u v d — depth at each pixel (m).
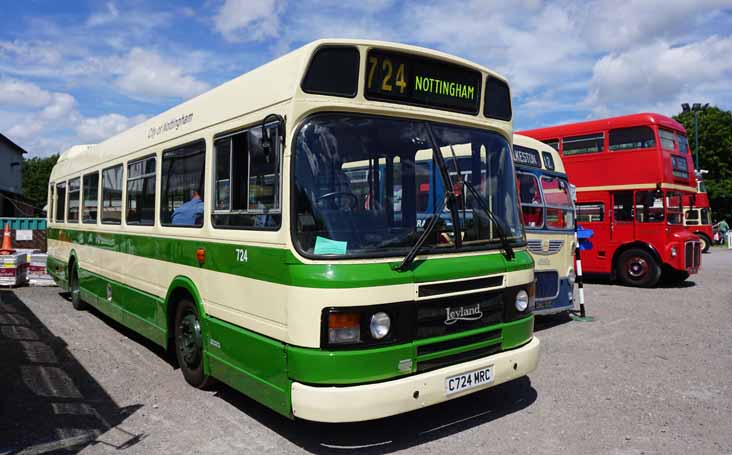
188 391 5.91
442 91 4.90
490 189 5.19
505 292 4.89
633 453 4.41
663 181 14.50
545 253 8.85
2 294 12.93
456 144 4.96
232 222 5.01
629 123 15.17
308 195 4.18
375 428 4.91
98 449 4.50
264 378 4.44
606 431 4.85
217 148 5.37
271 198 4.43
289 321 4.11
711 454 4.39
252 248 4.64
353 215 4.27
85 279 9.78
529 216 8.68
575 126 16.34
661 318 10.08
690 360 7.15
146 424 5.01
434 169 4.72
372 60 4.47
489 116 5.32
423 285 4.27
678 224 15.02
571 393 5.87
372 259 4.13
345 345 3.93
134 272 7.39
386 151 4.51
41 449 4.50
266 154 4.32
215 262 5.26
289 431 4.84
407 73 4.66
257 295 4.56
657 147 14.62
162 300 6.48
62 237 11.51
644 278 14.82
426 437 4.71
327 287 3.94
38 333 8.73
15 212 43.25
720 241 36.94
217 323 5.20
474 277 4.62
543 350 7.69
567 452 4.42
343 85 4.36
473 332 4.57
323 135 4.29
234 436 4.74
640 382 6.24
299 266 4.07
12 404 5.54
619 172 15.30
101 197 8.94
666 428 4.92
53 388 6.04
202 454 4.39
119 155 8.16
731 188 43.41
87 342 8.13
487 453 4.38
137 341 8.21
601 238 15.62
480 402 5.59
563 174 9.77
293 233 4.13
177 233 6.08
